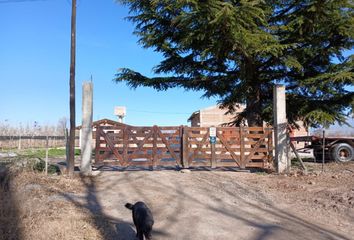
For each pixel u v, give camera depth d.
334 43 16.30
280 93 15.20
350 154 20.11
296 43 15.45
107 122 24.89
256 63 16.41
